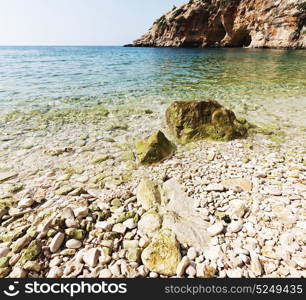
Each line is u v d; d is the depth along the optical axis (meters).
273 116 9.70
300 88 15.01
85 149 7.07
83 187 5.12
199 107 7.88
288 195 4.56
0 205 4.41
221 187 4.85
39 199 4.63
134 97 13.58
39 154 6.70
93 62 40.31
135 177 5.53
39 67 31.56
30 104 11.81
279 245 3.37
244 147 6.98
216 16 69.00
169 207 4.33
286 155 6.41
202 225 3.85
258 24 60.03
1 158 6.41
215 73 23.75
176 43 82.25
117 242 3.51
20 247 3.35
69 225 3.73
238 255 3.24
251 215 4.04
